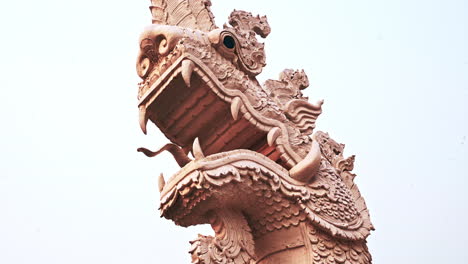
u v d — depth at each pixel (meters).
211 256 4.25
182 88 4.67
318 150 4.78
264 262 4.81
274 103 4.97
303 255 4.65
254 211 4.66
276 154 4.92
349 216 4.88
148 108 4.79
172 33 4.61
